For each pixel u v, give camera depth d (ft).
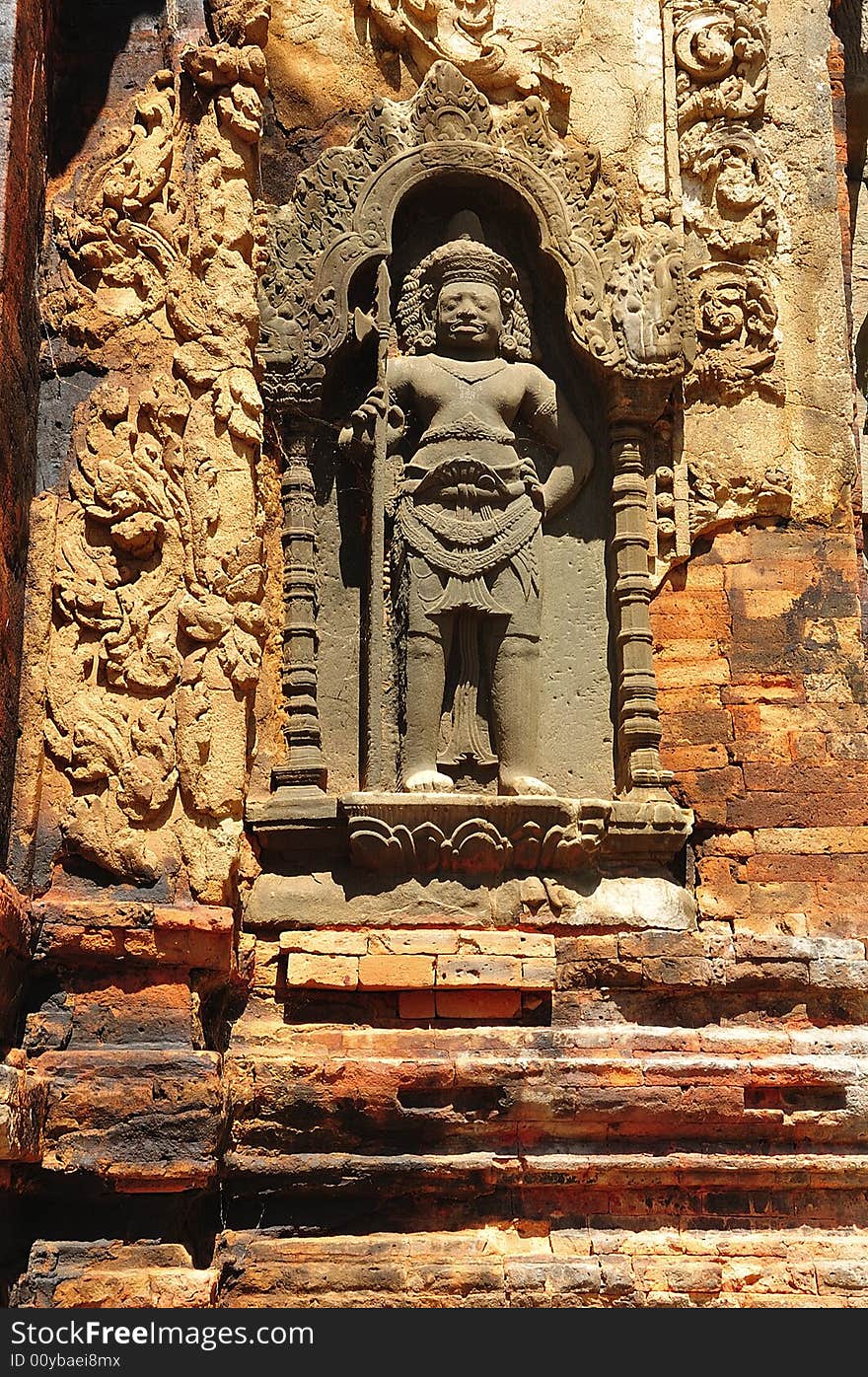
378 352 23.06
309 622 22.77
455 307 23.22
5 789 19.48
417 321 23.66
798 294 24.49
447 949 21.20
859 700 23.13
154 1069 19.15
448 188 24.09
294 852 21.91
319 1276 19.94
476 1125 20.66
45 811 20.20
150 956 19.61
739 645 23.24
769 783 22.75
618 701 23.04
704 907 22.39
